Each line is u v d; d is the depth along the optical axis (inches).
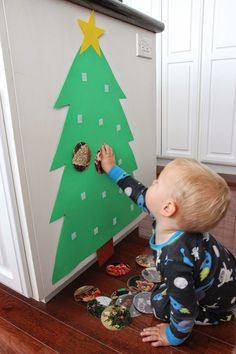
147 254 44.3
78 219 36.1
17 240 29.7
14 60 25.1
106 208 41.2
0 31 23.6
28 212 28.9
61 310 33.6
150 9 79.0
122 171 39.1
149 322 31.8
